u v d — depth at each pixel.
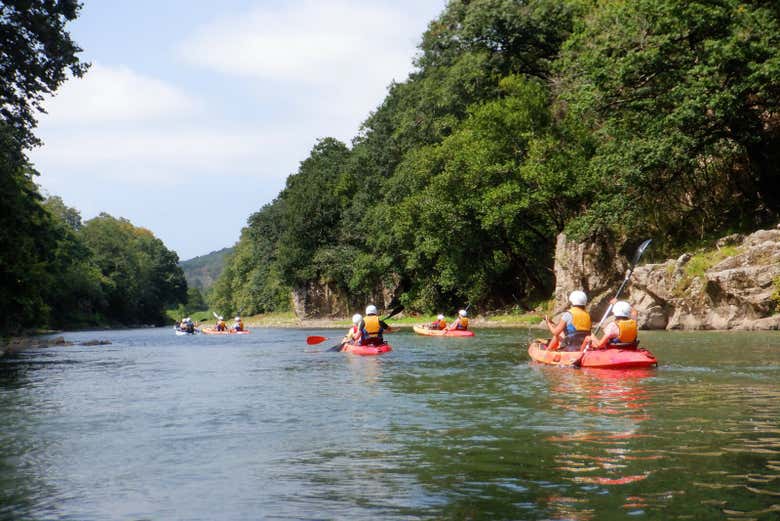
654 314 26.41
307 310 69.31
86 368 16.34
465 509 4.05
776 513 3.80
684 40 27.55
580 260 32.50
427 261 49.12
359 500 4.32
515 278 46.00
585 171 34.09
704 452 5.34
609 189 30.98
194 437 6.68
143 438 6.69
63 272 76.75
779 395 8.39
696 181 31.45
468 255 42.88
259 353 20.52
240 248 119.56
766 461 5.00
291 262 67.25
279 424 7.29
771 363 12.30
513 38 42.53
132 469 5.38
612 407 7.71
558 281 33.94
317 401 8.98
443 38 49.41
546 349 13.84
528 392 9.24
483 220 37.72
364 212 60.41
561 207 37.16
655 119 27.44
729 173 31.03
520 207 36.06
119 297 106.62
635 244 31.11
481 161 37.97
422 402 8.62
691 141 26.44
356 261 58.72
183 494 4.61
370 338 18.94
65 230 85.38
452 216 40.66
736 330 23.81
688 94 25.84
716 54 24.94
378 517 3.95
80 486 4.88
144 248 132.62
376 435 6.48
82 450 6.15
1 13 22.12
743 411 7.23
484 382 10.65
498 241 42.16
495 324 38.66
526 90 38.19
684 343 17.80
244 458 5.67
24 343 33.81
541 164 35.09
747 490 4.26
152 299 121.50
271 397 9.55
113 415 8.24
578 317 13.14
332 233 66.44
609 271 31.62
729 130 27.50
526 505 4.09
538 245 42.94
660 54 26.72
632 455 5.30
